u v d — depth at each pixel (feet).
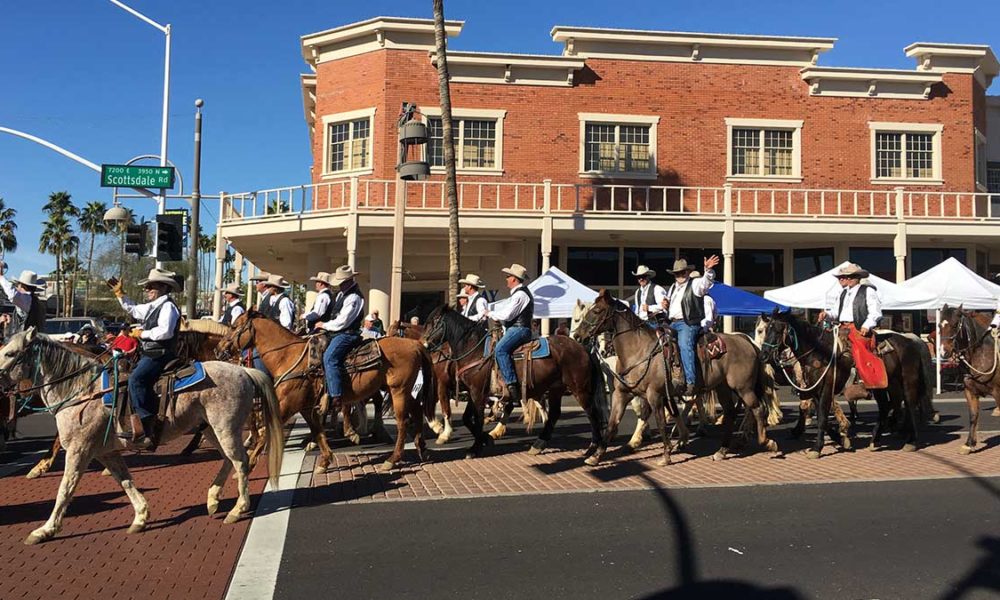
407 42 78.59
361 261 83.30
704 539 22.13
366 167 78.18
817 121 83.51
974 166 85.40
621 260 82.84
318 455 35.60
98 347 31.89
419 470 32.12
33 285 35.99
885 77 83.05
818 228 74.43
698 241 81.20
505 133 79.66
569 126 80.69
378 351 31.78
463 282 40.22
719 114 82.58
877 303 34.86
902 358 36.70
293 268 101.45
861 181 83.51
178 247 56.80
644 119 81.41
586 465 33.19
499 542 21.86
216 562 20.11
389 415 49.65
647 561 20.22
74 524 23.62
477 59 78.48
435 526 23.47
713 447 38.42
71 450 22.11
